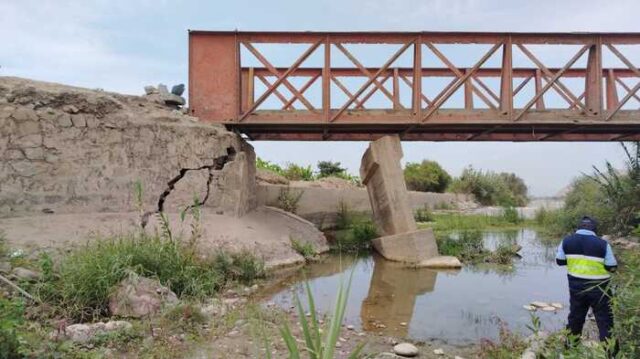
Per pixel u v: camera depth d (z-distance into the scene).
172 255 6.59
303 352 4.47
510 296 7.39
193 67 10.48
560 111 10.59
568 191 18.22
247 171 11.61
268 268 8.89
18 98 8.15
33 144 8.11
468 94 11.61
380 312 6.43
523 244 13.80
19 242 6.86
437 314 6.34
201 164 9.93
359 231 13.63
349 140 12.58
